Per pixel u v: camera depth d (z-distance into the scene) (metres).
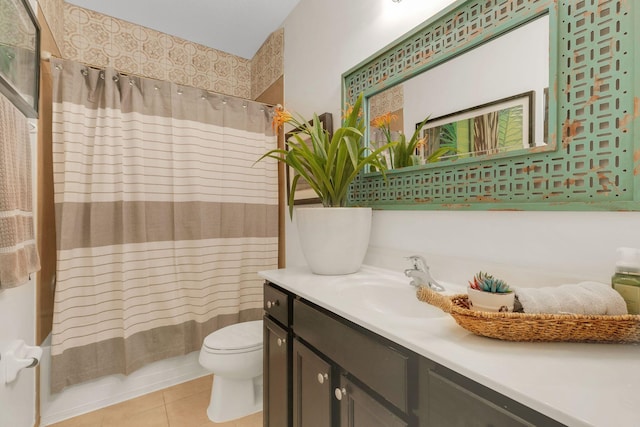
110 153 1.65
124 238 1.67
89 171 1.63
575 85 0.77
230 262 2.02
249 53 2.76
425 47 1.15
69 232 1.54
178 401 1.71
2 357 1.04
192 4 2.08
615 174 0.71
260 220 2.15
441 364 0.55
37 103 1.31
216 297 1.98
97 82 1.66
